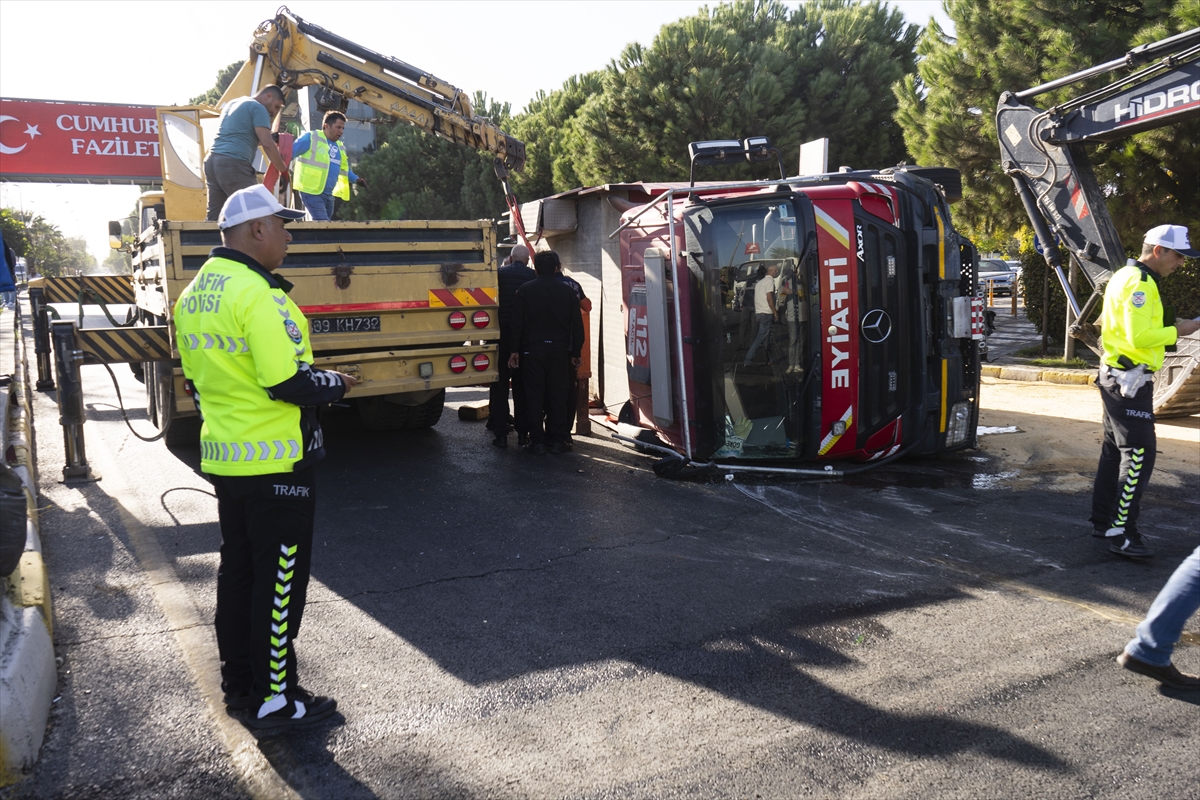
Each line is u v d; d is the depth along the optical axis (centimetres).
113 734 319
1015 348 1432
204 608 438
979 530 555
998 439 821
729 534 552
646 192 824
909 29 2081
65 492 652
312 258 634
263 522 308
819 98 1942
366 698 346
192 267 602
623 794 282
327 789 286
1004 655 379
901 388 692
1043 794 279
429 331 692
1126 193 1151
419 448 818
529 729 322
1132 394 486
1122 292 487
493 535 554
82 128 2855
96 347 661
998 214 1326
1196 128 1031
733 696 345
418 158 2958
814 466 711
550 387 777
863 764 297
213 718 331
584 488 667
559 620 420
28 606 358
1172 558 501
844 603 439
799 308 661
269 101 767
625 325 828
